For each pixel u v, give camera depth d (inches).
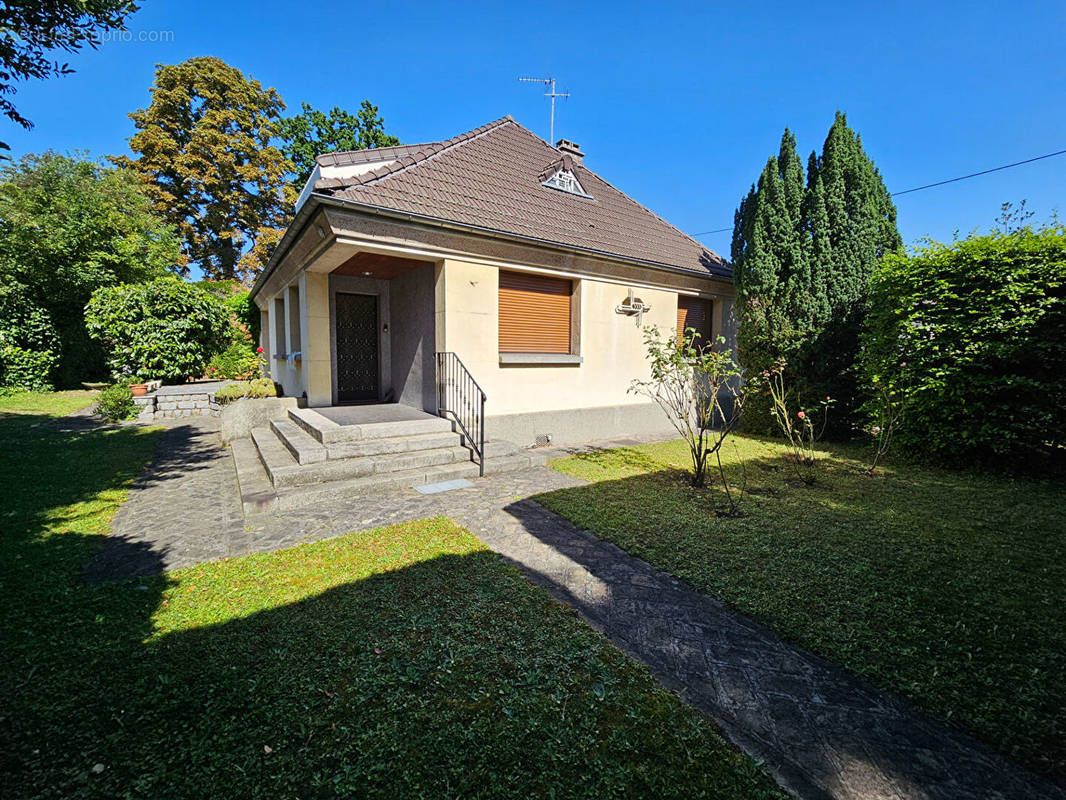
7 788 63.0
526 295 307.7
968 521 172.6
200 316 491.2
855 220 328.2
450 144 338.0
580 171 437.4
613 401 351.9
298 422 277.4
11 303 516.1
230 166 901.8
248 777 65.4
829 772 67.4
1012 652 94.5
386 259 276.1
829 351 333.7
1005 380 233.1
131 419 390.9
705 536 157.0
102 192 677.9
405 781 64.9
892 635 100.2
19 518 170.4
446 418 265.9
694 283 392.2
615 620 108.9
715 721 77.5
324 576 128.3
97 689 83.4
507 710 78.4
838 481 231.6
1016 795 63.6
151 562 137.1
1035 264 233.0
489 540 156.4
